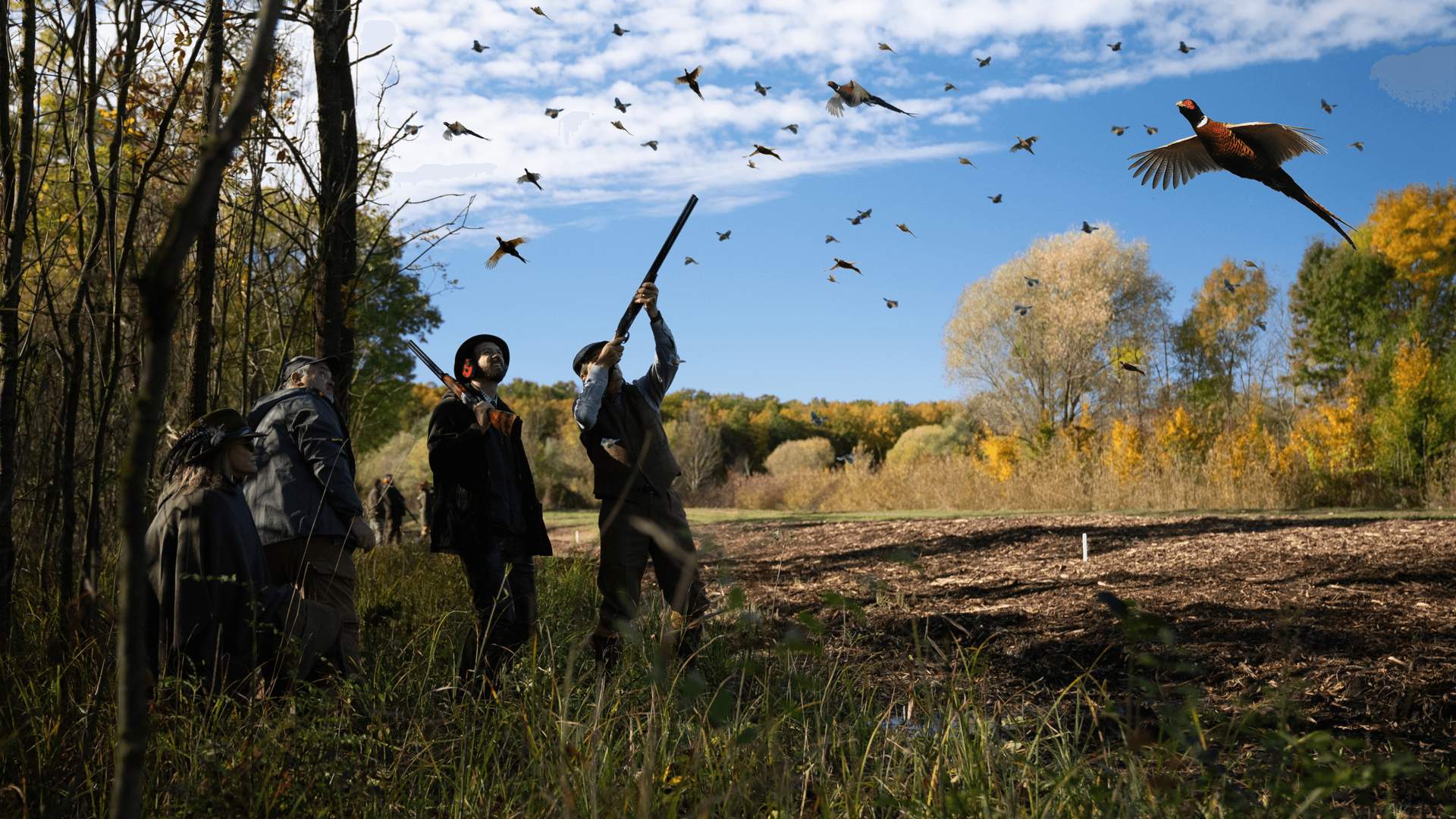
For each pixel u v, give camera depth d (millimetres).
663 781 2473
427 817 2639
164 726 2740
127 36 4031
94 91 3822
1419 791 2910
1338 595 5906
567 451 49500
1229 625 5172
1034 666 4766
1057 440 23953
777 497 40375
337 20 5691
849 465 29547
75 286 4688
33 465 4398
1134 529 11281
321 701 2822
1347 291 41188
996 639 5336
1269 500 18359
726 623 4164
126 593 993
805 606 6527
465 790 2664
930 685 3295
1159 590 6500
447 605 5133
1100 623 5449
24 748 2529
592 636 3953
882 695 4035
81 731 2670
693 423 57188
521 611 4160
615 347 4383
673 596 4301
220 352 5727
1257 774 2439
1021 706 3943
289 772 2484
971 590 7266
